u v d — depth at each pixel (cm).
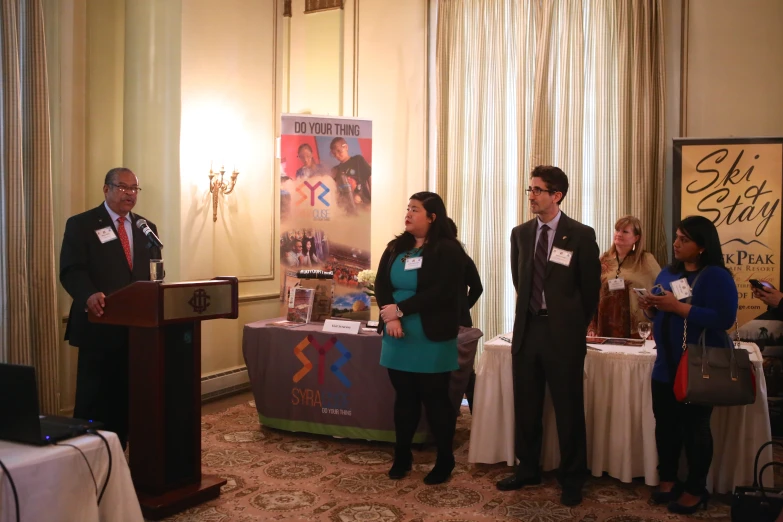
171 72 476
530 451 337
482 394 366
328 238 505
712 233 302
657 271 438
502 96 572
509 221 574
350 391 411
